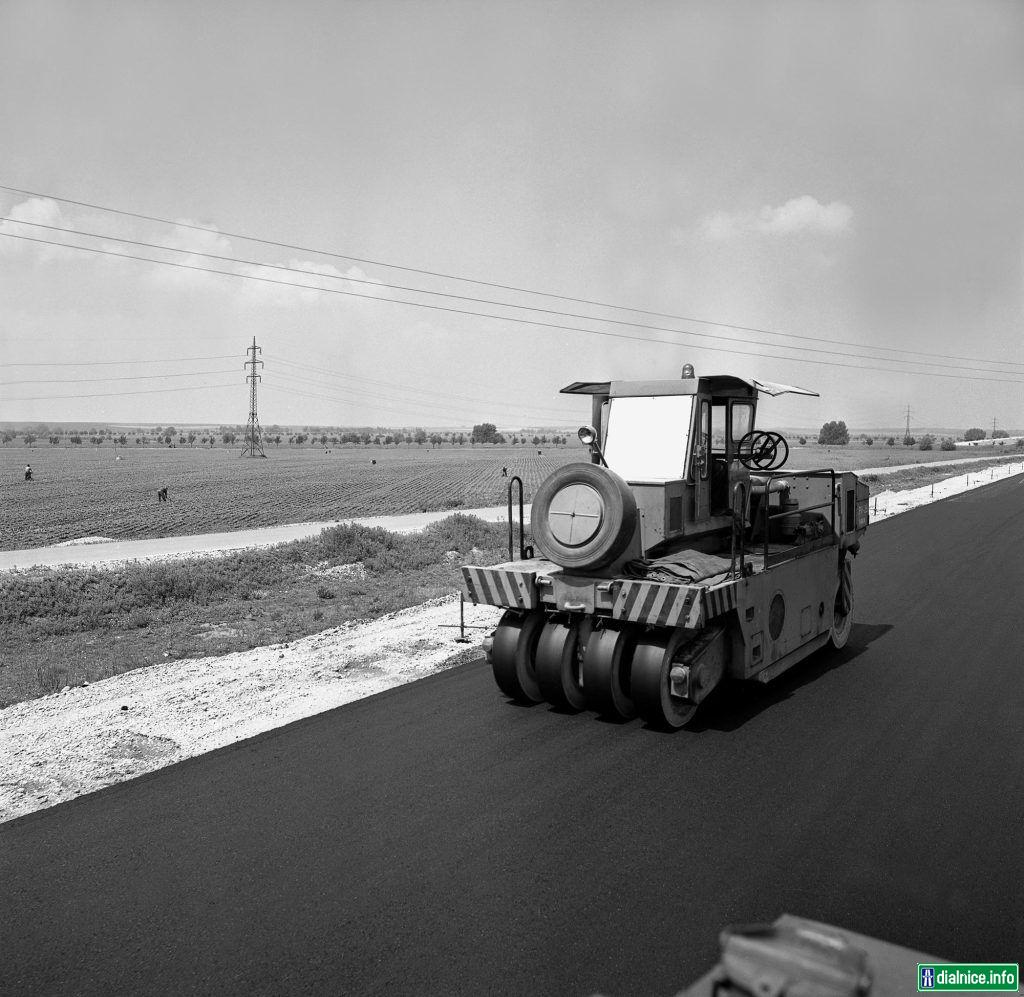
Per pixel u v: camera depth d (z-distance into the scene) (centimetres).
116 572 1784
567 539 775
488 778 652
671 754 701
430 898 478
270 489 5566
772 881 491
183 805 613
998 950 419
